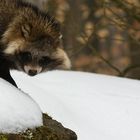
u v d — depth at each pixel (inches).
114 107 429.7
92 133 384.2
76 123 394.0
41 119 301.3
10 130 279.9
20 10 400.8
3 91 287.6
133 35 737.0
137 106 435.5
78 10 991.6
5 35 396.2
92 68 1107.3
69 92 453.4
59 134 303.6
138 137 391.2
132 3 702.5
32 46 406.9
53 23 417.7
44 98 425.7
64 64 445.1
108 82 501.4
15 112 282.8
